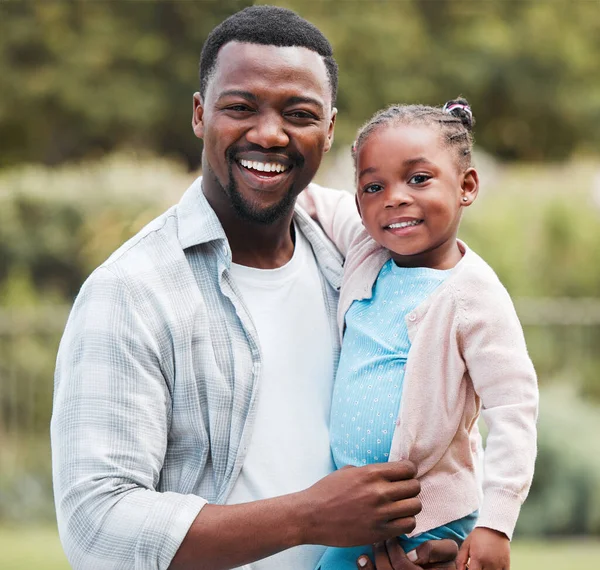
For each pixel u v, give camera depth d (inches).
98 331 91.7
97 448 89.0
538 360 353.7
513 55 671.1
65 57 581.3
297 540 87.8
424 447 95.3
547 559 264.7
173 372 94.0
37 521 322.0
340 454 99.2
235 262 103.3
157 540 86.4
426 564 94.0
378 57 621.3
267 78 97.3
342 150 575.8
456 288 97.0
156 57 587.2
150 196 382.3
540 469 310.5
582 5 700.0
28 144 620.4
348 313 104.8
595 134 714.2
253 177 98.6
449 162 102.1
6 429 336.8
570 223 394.3
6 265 379.2
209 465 95.3
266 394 98.2
